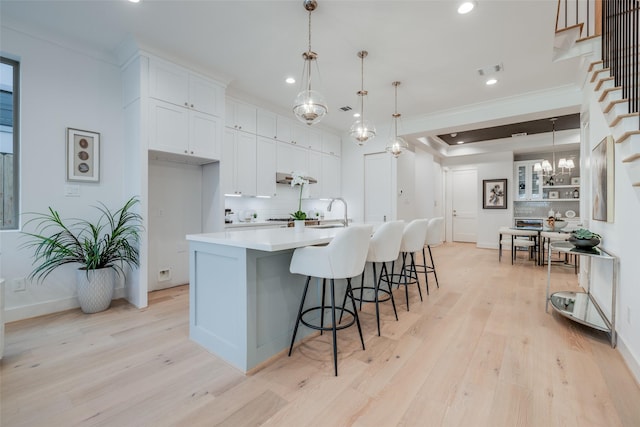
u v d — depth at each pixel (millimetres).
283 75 3699
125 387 1703
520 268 5023
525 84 3902
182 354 2090
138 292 3035
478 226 7621
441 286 3889
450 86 3971
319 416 1470
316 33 2836
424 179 7660
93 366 1924
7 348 2158
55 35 2844
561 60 3215
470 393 1646
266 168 4699
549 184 7285
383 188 5832
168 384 1735
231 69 3537
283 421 1438
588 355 2062
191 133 3406
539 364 1944
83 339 2314
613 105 2178
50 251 2691
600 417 1453
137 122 3055
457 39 2928
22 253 2717
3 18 2580
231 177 4176
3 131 2744
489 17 2604
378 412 1497
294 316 2225
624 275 2117
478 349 2154
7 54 2650
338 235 1854
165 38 2916
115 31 2812
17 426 1392
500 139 7172
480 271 4797
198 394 1644
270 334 2029
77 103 3021
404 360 2002
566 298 3023
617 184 2357
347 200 6270
